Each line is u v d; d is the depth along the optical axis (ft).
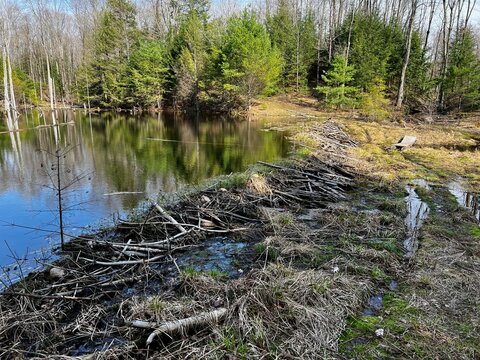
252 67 86.28
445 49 99.14
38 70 150.10
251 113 93.15
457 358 10.75
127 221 21.99
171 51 115.03
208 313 12.03
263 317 12.15
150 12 161.27
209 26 108.78
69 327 12.21
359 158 41.57
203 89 101.24
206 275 15.46
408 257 17.92
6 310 12.94
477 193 29.86
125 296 14.57
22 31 154.40
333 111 91.86
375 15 106.01
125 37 125.29
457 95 80.12
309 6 131.13
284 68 109.81
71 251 18.43
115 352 10.78
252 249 19.06
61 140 55.26
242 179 29.40
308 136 52.60
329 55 107.76
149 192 29.48
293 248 18.07
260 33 94.48
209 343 11.03
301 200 26.63
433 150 48.29
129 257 17.56
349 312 12.97
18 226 22.30
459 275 15.65
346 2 134.00
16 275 16.58
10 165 38.17
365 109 77.10
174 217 22.34
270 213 22.93
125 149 48.98
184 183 32.27
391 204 25.82
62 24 157.89
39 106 125.70
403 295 14.39
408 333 11.93
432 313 13.04
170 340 11.51
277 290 13.12
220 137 59.93
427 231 21.07
